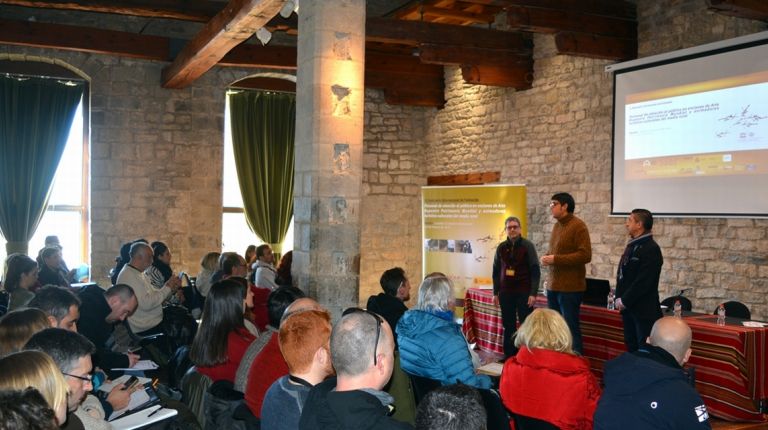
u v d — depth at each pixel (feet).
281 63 27.91
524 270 19.61
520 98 27.50
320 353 7.13
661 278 21.53
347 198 15.08
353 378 6.20
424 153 33.68
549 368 8.99
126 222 28.27
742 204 18.86
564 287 17.46
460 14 27.63
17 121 27.86
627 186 22.26
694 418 7.49
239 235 32.55
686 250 20.79
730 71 19.20
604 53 22.45
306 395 6.91
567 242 17.54
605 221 23.45
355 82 15.20
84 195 29.35
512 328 19.74
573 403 8.80
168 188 28.89
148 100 28.55
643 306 15.25
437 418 5.01
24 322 8.02
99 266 27.89
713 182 19.63
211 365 10.09
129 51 26.43
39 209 28.25
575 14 22.03
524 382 9.14
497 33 26.14
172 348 15.24
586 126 24.30
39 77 28.19
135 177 28.40
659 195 21.24
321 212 14.89
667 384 7.64
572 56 24.79
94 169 27.81
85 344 7.06
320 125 14.87
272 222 32.50
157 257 20.56
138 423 8.34
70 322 10.03
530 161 26.94
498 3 22.08
